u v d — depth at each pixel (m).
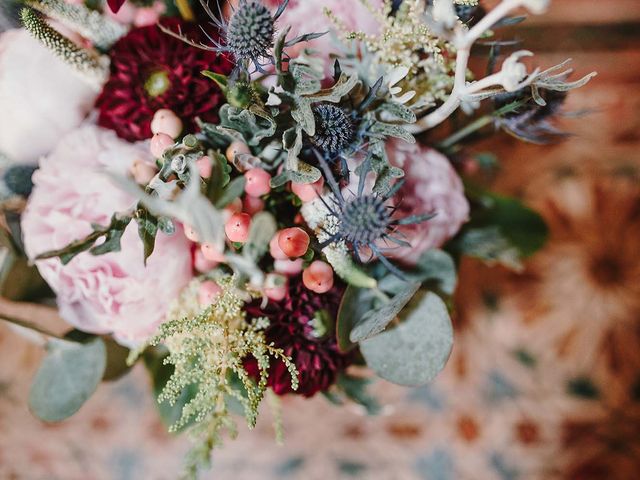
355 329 0.61
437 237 0.66
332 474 0.99
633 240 1.09
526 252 0.88
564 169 1.14
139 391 1.02
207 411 0.56
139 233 0.54
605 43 1.21
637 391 1.02
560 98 0.61
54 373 0.71
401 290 0.64
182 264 0.60
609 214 1.10
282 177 0.55
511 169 1.14
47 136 0.65
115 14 0.62
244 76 0.52
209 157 0.54
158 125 0.59
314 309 0.61
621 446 1.00
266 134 0.55
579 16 1.21
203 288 0.59
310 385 0.63
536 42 1.19
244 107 0.53
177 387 0.55
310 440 1.00
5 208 0.69
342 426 1.01
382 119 0.58
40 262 0.61
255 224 0.55
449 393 1.03
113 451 1.00
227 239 0.58
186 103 0.60
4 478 0.99
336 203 0.54
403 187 0.61
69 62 0.60
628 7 1.21
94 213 0.59
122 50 0.60
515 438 1.01
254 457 0.99
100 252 0.54
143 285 0.58
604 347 1.04
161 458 0.99
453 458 1.00
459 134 0.71
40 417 0.71
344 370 0.73
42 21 0.59
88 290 0.60
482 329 1.06
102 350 0.70
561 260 1.09
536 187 1.13
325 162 0.54
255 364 0.59
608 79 1.20
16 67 0.61
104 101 0.62
